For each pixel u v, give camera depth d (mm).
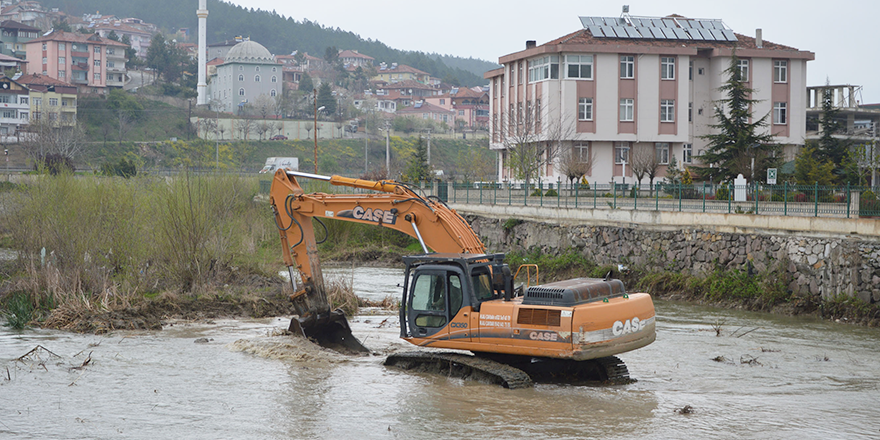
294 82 190250
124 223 22234
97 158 94062
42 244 22484
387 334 17469
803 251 21188
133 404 11281
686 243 25078
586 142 51188
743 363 14312
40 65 128375
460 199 41625
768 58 52875
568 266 29281
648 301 12438
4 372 13172
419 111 174250
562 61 50125
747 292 22172
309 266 15203
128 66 162625
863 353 15367
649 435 9797
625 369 12844
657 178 51906
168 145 104750
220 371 13383
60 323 17672
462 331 12383
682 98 51656
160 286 21734
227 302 20453
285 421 10438
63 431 9969
